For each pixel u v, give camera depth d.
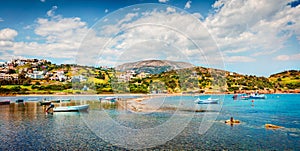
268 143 14.37
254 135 16.31
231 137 15.80
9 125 21.28
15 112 32.41
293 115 26.98
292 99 59.56
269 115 27.06
